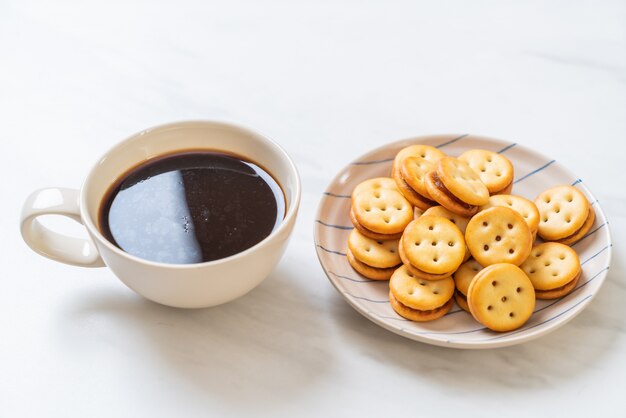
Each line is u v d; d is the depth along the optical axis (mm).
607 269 566
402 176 607
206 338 572
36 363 561
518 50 778
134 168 577
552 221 602
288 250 621
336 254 599
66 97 738
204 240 540
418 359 561
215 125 582
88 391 548
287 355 564
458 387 548
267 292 596
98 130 708
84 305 589
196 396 546
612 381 548
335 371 557
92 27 808
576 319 577
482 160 631
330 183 621
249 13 825
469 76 757
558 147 689
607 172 669
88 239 583
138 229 544
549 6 822
